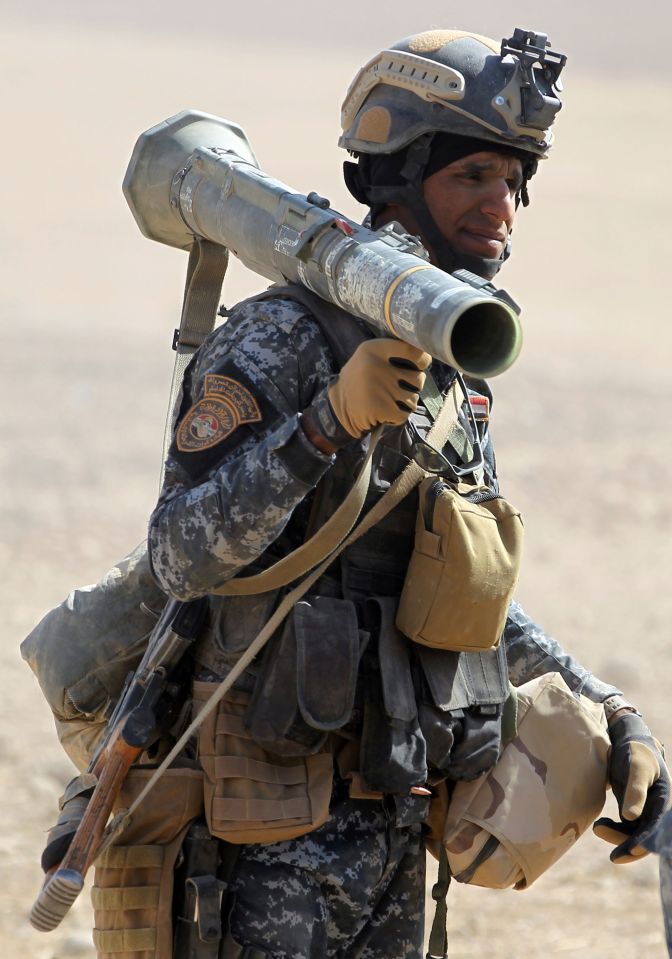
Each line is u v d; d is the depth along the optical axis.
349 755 9.90
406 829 10.22
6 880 18.25
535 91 10.04
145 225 10.86
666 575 35.94
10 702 25.27
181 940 9.66
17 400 52.41
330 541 9.28
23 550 35.91
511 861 10.27
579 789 10.47
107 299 77.25
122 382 56.09
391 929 10.47
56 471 43.75
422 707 9.89
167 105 178.50
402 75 10.13
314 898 9.71
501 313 8.12
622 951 16.84
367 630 9.82
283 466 8.89
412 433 9.79
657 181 135.62
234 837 9.52
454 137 10.12
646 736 10.73
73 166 131.25
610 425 52.16
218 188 10.02
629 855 10.36
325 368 9.48
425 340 8.17
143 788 9.76
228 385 9.40
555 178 134.00
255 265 10.02
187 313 10.75
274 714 9.52
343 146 10.62
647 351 68.12
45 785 21.38
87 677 10.73
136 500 41.25
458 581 9.62
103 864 9.74
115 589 10.66
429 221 10.29
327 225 9.05
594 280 90.06
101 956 9.80
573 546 38.50
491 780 10.37
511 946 17.06
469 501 9.98
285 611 9.33
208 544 9.06
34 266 85.94
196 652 9.93
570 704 10.62
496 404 54.34
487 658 10.27
